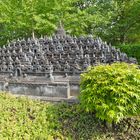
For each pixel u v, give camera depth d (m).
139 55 16.34
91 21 19.38
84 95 7.46
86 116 8.05
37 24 17.72
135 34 21.03
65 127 7.84
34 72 10.17
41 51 10.87
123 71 7.38
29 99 9.01
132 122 7.83
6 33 20.02
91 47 10.45
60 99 8.98
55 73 10.12
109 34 21.27
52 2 18.44
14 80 10.10
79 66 9.77
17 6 18.84
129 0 20.48
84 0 21.84
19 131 7.41
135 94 7.10
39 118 7.99
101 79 7.31
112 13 20.58
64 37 11.19
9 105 8.41
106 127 7.72
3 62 10.91
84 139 7.39
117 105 7.06
